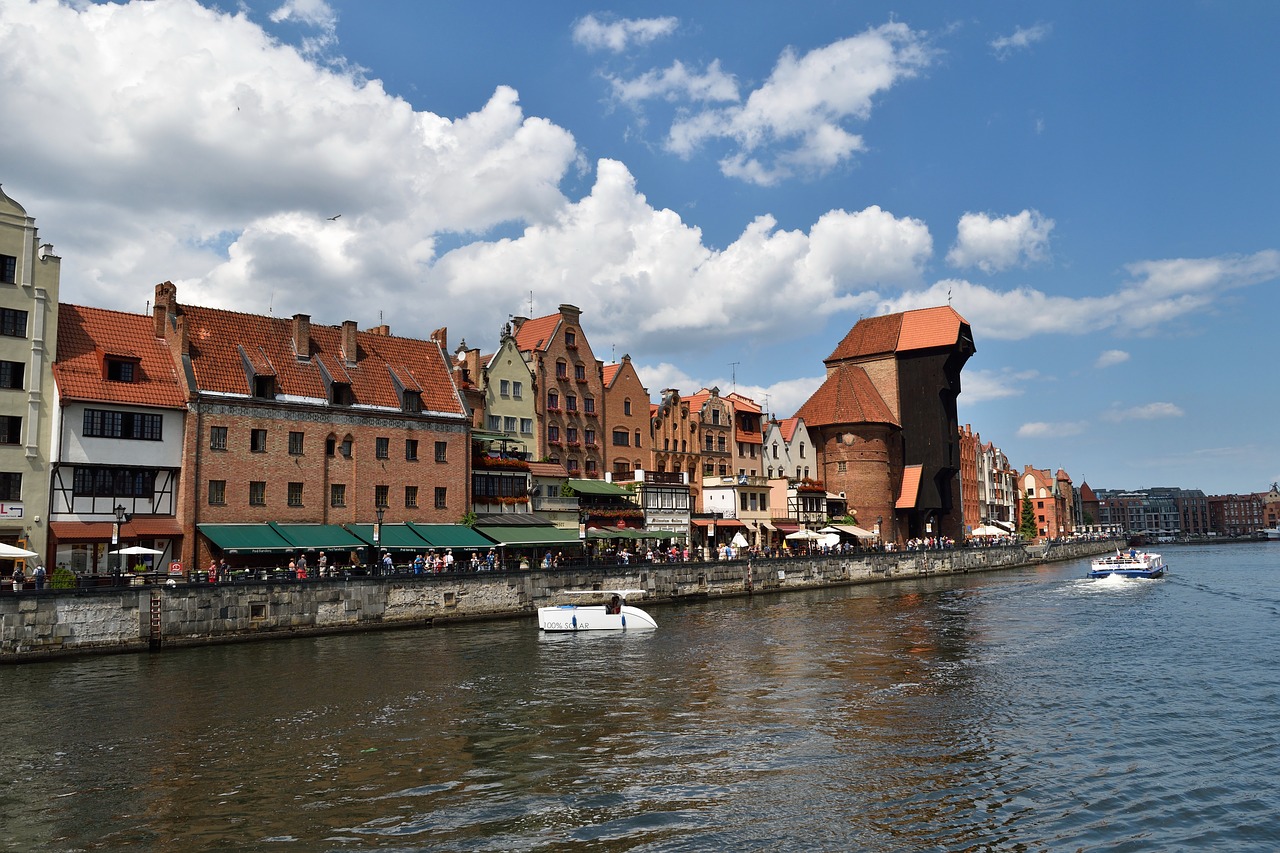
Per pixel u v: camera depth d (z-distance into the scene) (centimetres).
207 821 1986
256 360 5894
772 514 10294
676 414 9656
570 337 8569
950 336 12550
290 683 3516
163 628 4359
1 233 4919
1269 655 4122
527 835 1906
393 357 6819
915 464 12669
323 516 5969
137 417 5256
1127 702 3128
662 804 2092
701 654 4262
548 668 3869
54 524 4938
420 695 3284
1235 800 2105
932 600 7175
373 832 1922
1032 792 2172
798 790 2186
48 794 2166
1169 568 12469
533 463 7662
